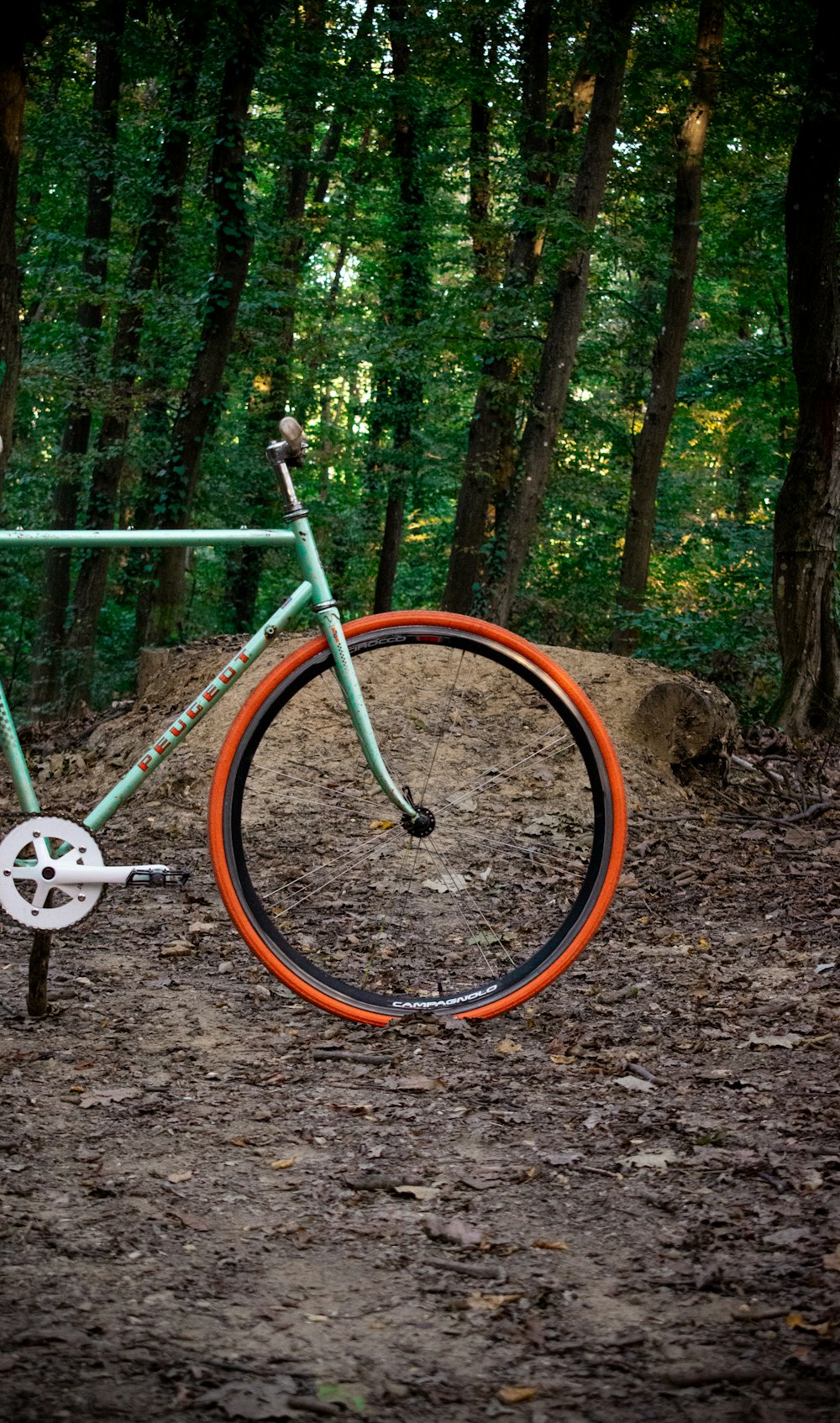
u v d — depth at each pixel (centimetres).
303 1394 146
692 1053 280
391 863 492
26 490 2009
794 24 1380
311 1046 284
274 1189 207
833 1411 141
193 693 705
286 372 1930
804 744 862
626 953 380
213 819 291
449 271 2034
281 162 1803
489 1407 144
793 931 408
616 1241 188
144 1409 141
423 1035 292
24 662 2205
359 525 2147
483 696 679
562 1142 229
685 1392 146
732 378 1725
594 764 304
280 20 1623
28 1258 178
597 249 1386
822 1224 189
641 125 1627
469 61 1700
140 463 1730
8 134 862
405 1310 167
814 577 936
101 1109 241
